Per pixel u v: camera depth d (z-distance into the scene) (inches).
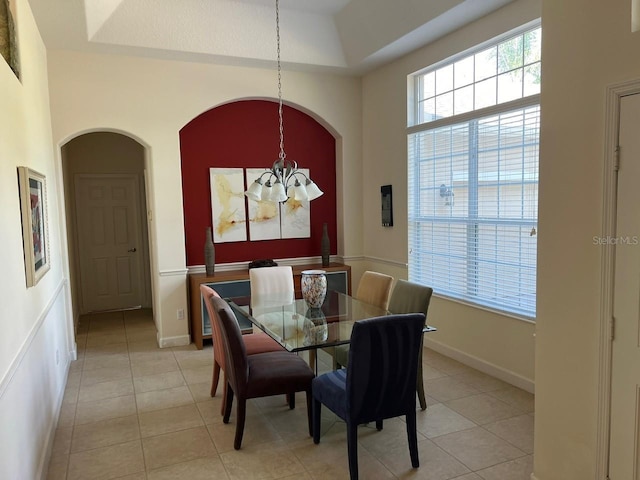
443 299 183.5
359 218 232.7
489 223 160.2
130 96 187.6
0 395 73.0
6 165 90.0
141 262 273.9
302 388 121.2
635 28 76.7
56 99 177.0
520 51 146.3
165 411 139.1
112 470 109.0
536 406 97.3
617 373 81.9
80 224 260.5
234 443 118.3
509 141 151.4
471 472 106.3
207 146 210.8
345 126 225.6
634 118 76.5
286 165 145.4
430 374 164.1
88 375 167.9
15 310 88.7
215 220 213.9
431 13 154.9
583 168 85.1
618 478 82.8
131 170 267.3
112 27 166.4
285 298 165.5
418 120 194.2
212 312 132.2
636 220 77.4
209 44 182.5
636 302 78.4
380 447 117.6
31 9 136.3
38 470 100.4
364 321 97.6
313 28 192.5
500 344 158.6
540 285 94.8
